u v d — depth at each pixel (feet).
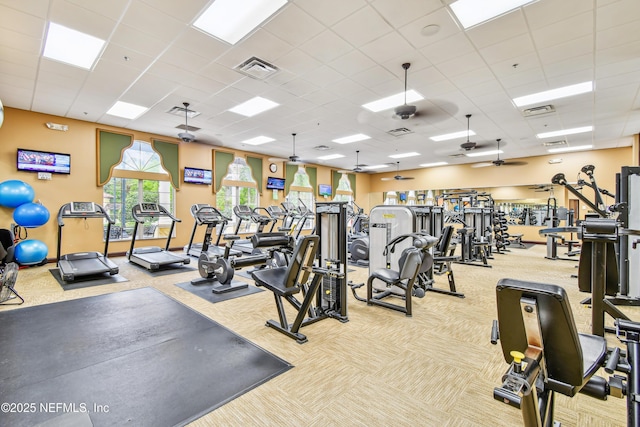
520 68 14.24
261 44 12.35
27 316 11.28
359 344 9.41
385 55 13.15
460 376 7.70
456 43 12.19
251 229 34.53
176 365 8.02
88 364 8.00
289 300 10.98
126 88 16.71
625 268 10.69
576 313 12.34
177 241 28.02
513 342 3.71
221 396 6.76
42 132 20.81
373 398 6.78
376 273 12.90
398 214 14.34
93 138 23.02
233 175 32.96
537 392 3.86
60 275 17.42
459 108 19.61
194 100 18.51
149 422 5.90
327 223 11.96
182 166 28.43
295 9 10.21
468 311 12.52
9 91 17.07
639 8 9.97
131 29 11.37
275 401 6.63
